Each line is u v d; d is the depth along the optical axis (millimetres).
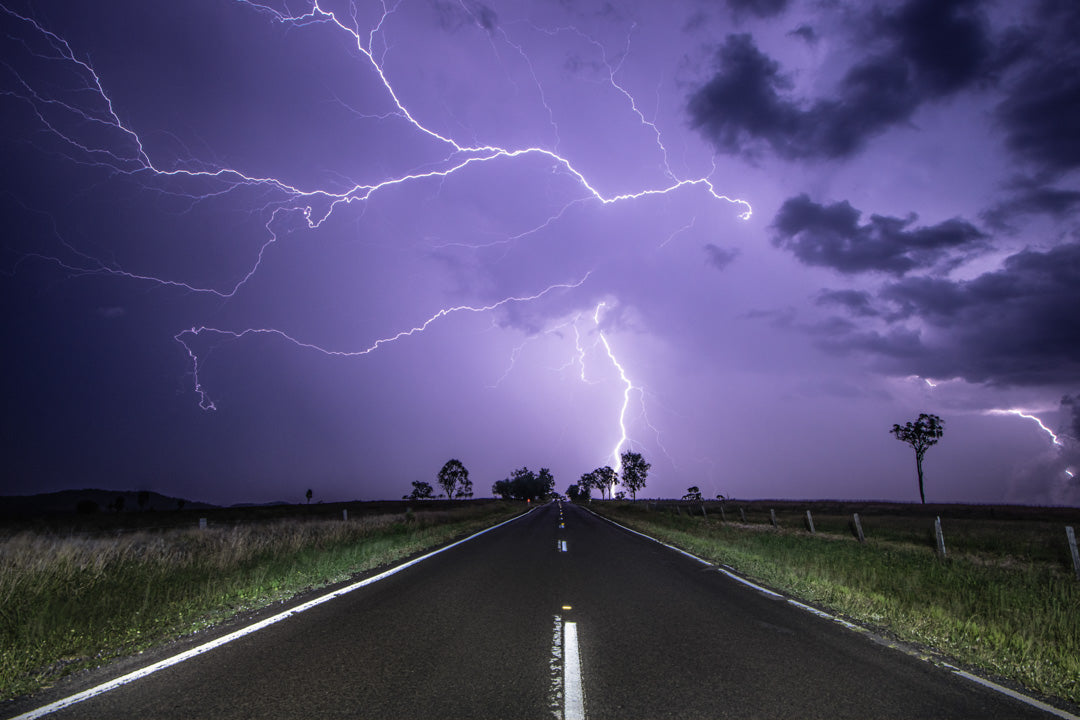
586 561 11125
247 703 3480
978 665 4629
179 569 8586
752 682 4055
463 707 3479
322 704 3482
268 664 4270
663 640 5191
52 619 5309
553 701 3607
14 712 3312
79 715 3279
